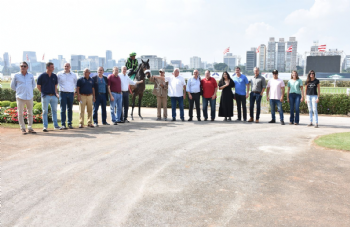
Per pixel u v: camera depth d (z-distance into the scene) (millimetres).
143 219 3406
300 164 5586
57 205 3756
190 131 8992
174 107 11656
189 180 4688
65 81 9203
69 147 6738
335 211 3650
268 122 11383
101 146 6867
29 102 8359
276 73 10930
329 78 38750
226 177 4844
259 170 5219
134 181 4613
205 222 3348
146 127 9773
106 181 4602
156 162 5625
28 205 3750
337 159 5918
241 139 7789
